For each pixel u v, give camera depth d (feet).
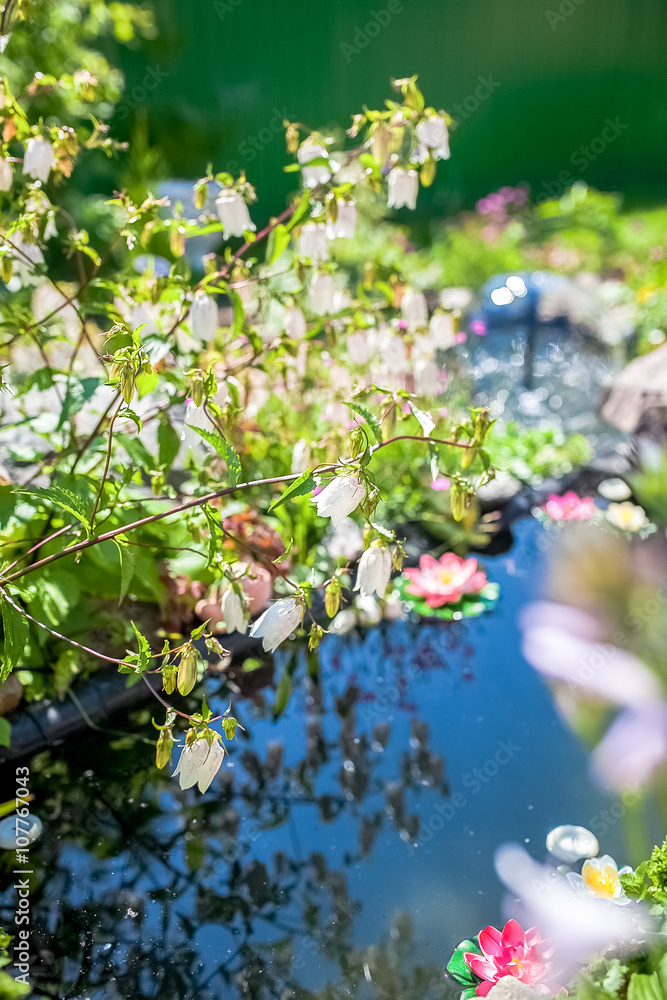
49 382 8.74
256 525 10.43
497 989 5.45
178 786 7.81
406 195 8.55
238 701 9.01
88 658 8.80
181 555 9.00
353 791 7.80
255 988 5.89
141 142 22.66
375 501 5.72
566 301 20.99
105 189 25.44
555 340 21.83
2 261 7.43
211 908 6.54
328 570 10.58
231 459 6.27
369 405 10.94
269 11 35.63
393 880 6.78
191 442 6.93
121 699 8.62
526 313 20.24
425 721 8.70
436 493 12.18
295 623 6.09
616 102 42.52
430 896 6.61
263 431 11.61
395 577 11.29
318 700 9.09
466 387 17.16
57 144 8.12
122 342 6.45
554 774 7.77
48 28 17.01
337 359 10.25
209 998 5.82
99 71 18.81
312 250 8.44
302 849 7.14
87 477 8.21
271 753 8.28
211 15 34.63
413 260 28.58
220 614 9.49
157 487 8.64
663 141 43.70
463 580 10.71
